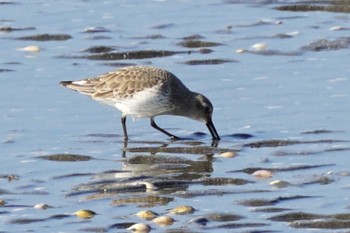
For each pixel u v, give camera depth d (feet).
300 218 52.01
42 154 63.67
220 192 56.24
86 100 74.95
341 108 72.02
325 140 65.57
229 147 65.26
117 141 67.00
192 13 100.63
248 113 71.87
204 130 69.56
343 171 59.41
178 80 68.90
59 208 54.08
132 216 52.65
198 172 60.13
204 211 53.11
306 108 72.33
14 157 63.10
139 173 59.93
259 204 54.13
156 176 59.41
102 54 86.84
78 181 58.54
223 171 60.13
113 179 58.80
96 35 92.73
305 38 90.84
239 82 78.74
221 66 83.15
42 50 88.38
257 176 58.95
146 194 56.18
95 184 57.93
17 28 95.09
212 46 89.15
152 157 63.36
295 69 81.92
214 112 72.23
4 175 59.57
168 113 68.80
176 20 98.02
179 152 64.59
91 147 65.51
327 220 51.49
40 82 79.10
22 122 70.08
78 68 83.25
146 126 70.44
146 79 67.72
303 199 54.80
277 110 72.23
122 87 67.92
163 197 55.62
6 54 86.99
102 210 53.67
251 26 95.61
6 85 78.23
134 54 86.79
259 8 102.37
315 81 78.43
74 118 71.26
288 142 65.57
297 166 60.49
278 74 80.64
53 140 66.69
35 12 101.24
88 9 102.47
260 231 50.39
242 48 88.28
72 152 64.18
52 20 98.17
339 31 92.99
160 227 51.01
